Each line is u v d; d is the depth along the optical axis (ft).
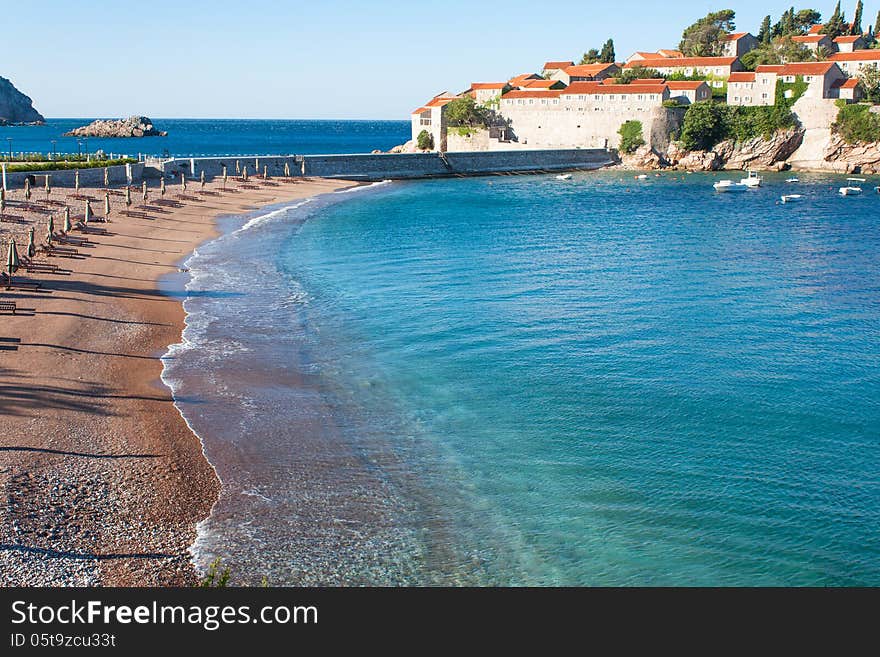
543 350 136.36
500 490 86.38
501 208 364.79
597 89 606.55
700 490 87.45
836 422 106.11
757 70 583.58
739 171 580.30
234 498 80.79
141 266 193.26
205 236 251.39
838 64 618.03
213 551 71.41
